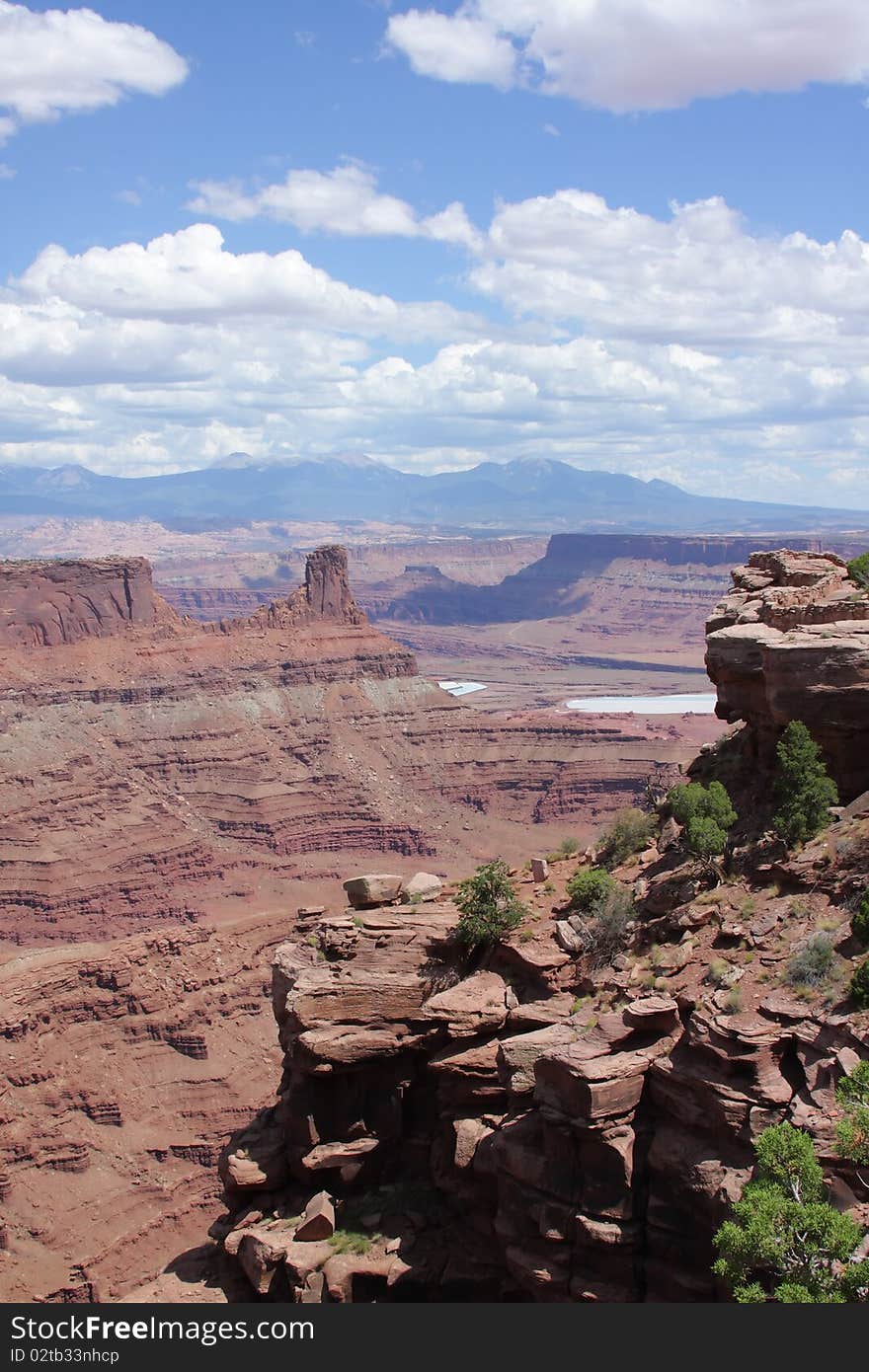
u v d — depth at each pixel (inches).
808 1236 1284.4
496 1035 1845.5
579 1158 1588.3
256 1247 1852.9
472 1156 1765.5
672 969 1716.3
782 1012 1526.8
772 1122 1439.5
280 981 2138.3
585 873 1995.6
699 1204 1476.4
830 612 2054.6
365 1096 1966.0
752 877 1824.6
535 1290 1605.6
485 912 1990.7
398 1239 1811.0
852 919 1595.7
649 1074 1577.3
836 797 1863.9
